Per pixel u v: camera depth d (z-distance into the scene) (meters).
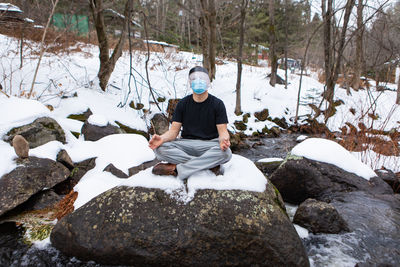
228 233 2.33
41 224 3.15
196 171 2.57
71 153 4.54
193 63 14.09
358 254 2.70
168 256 2.35
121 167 4.28
